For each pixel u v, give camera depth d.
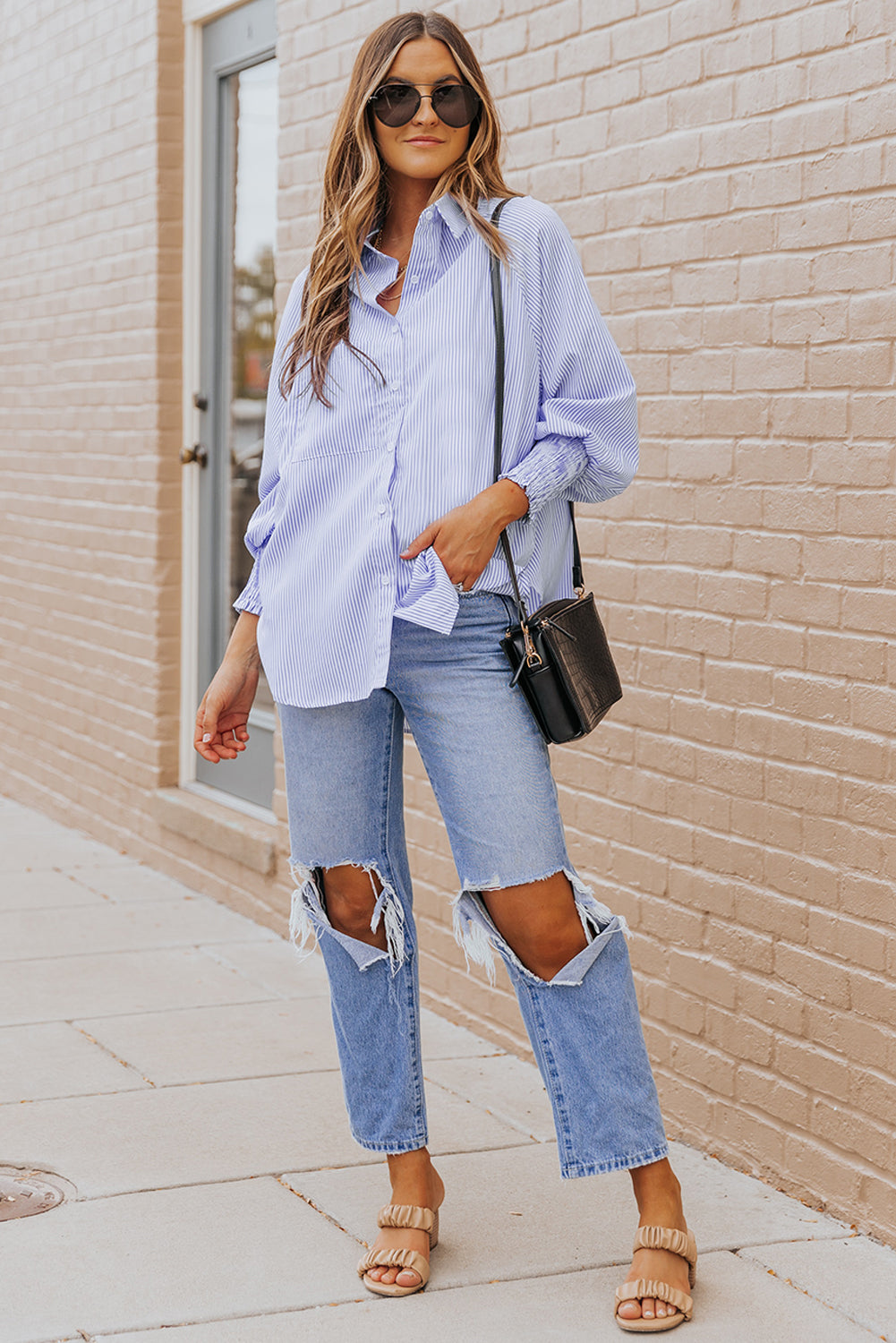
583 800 3.40
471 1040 3.74
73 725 6.18
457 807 2.38
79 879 5.34
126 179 5.55
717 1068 3.05
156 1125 3.16
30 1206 2.78
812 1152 2.82
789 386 2.80
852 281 2.66
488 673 2.37
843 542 2.71
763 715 2.90
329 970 2.56
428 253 2.37
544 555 2.43
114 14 5.60
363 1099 2.57
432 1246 2.63
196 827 5.10
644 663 3.20
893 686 2.62
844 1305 2.43
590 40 3.24
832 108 2.68
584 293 2.41
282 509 2.48
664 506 3.11
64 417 6.16
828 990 2.78
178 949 4.50
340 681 2.37
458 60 2.36
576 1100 2.39
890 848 2.64
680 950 3.13
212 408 5.36
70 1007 3.93
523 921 2.38
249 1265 2.56
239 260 5.16
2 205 6.72
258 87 4.98
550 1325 2.38
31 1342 2.31
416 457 2.33
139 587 5.59
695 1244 2.44
